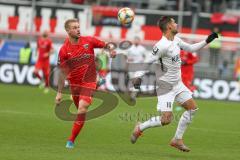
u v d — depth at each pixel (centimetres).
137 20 7819
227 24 8000
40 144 3391
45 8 7981
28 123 4244
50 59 7638
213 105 6475
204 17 7906
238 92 7088
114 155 3098
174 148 3484
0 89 6944
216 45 7400
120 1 8962
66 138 3688
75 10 7938
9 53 7762
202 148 3541
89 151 3206
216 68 7319
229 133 4256
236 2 9369
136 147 3466
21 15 7988
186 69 5872
